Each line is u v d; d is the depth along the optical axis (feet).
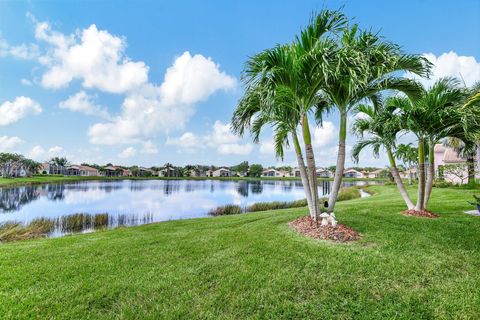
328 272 11.64
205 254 14.94
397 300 9.35
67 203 73.31
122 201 78.89
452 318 8.32
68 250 17.06
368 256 13.28
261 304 9.46
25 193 103.19
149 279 11.76
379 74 16.60
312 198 19.98
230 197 93.71
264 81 17.37
